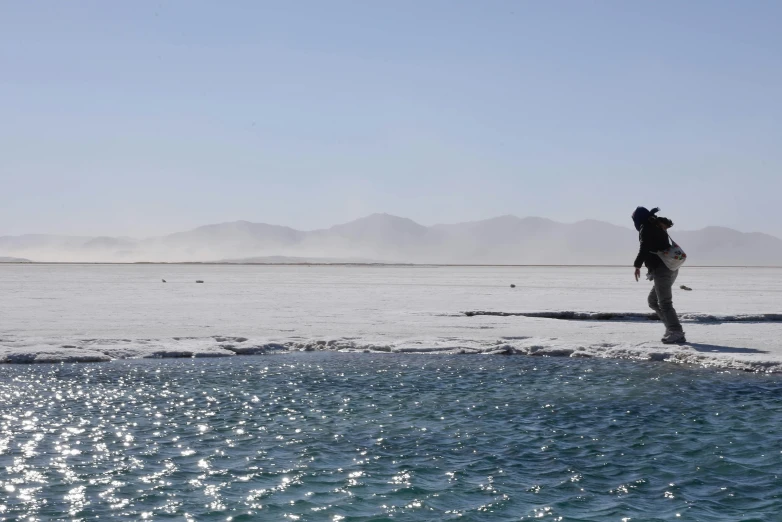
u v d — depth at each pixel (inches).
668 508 271.0
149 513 266.5
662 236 685.9
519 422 401.4
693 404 441.4
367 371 573.9
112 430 384.8
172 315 1000.9
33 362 615.2
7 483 298.2
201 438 369.1
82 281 2632.9
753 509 268.4
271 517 263.0
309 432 381.4
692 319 952.9
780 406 433.1
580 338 739.4
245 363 616.4
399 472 313.9
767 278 3892.7
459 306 1206.9
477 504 275.4
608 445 353.7
